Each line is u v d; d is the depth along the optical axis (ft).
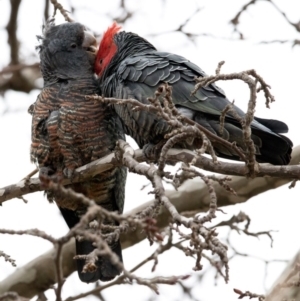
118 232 25.43
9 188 37.35
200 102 34.30
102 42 40.73
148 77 35.65
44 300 40.81
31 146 39.68
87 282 39.01
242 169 31.27
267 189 46.39
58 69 40.55
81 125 38.17
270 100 28.96
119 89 36.50
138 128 35.99
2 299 30.66
